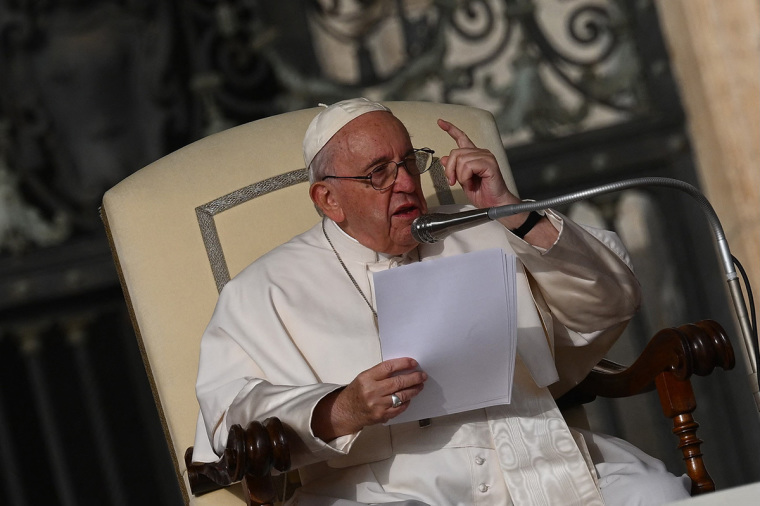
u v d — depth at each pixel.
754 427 21.52
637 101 22.73
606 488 9.88
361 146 10.32
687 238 22.27
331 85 23.23
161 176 11.90
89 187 22.33
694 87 21.23
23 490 21.97
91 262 21.97
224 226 11.80
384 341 9.00
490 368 9.32
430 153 10.55
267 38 23.20
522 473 10.00
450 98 23.22
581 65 23.05
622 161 22.55
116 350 22.66
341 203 10.58
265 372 10.44
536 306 10.83
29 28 22.05
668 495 9.51
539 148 22.72
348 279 10.92
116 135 22.47
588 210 23.42
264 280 10.97
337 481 10.20
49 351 22.34
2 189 21.80
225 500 10.48
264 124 12.42
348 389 9.16
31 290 21.69
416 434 10.11
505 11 23.25
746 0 20.11
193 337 11.41
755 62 20.17
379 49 25.00
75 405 22.50
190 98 22.94
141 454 22.70
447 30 23.38
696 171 21.91
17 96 22.12
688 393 10.09
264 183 12.06
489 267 8.92
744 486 6.62
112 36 22.38
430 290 8.88
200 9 23.06
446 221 8.95
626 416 23.33
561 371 11.54
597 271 10.65
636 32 22.69
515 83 23.05
